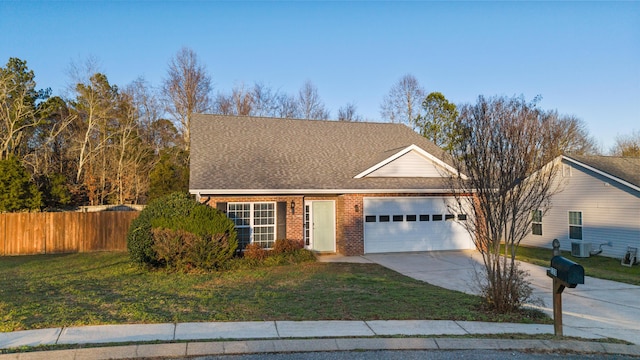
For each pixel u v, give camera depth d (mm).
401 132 23859
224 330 6992
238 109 42594
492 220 8664
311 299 9430
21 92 32500
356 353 6203
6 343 6168
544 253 20734
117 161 37188
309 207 18438
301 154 19828
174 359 5801
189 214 14047
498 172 8539
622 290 11531
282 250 16125
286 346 6305
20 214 19812
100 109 36562
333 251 18578
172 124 41781
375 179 18672
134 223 14352
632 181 18484
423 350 6398
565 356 6402
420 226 18844
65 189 30062
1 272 13750
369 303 9109
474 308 8781
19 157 30500
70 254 19422
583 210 20906
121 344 6180
